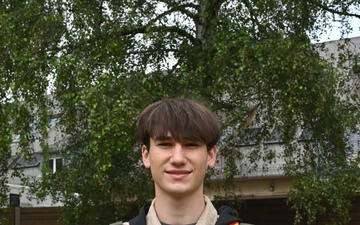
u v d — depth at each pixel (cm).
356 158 913
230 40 866
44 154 923
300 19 988
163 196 221
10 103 909
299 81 846
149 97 850
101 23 930
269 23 916
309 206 871
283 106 884
